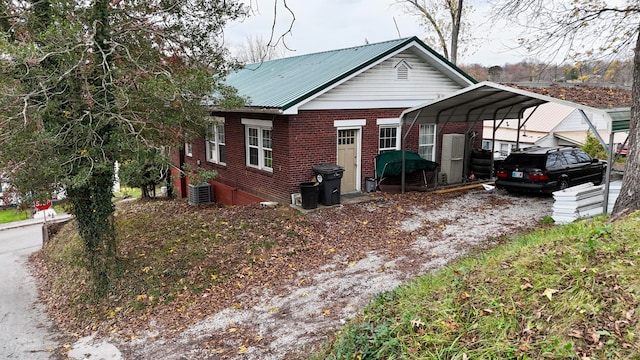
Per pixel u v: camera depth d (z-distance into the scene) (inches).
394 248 387.9
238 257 394.0
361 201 557.0
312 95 522.6
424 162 618.5
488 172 705.6
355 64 573.9
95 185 377.4
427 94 661.3
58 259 572.4
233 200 693.3
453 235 413.4
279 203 573.3
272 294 322.0
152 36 397.1
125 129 354.0
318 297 304.7
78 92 344.5
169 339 282.2
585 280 175.9
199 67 412.8
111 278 387.5
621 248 195.9
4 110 302.4
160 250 431.5
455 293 201.3
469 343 163.2
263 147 608.4
